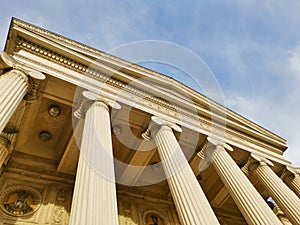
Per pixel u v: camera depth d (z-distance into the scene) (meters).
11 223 15.42
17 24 17.05
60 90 16.23
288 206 17.28
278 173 23.42
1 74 13.65
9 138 16.61
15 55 15.26
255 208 14.67
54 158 20.03
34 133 19.44
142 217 20.45
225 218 25.03
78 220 8.61
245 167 22.00
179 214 12.38
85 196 9.58
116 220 9.14
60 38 18.94
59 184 19.12
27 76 14.37
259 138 25.17
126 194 21.58
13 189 17.27
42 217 16.52
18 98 12.53
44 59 16.61
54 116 18.61
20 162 18.62
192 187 13.11
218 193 24.47
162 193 23.45
